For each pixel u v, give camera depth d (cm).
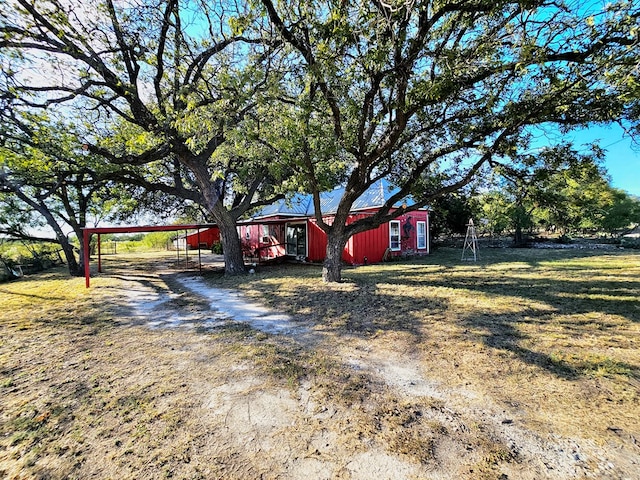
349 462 218
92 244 2139
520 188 730
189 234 2992
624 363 344
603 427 245
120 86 725
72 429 262
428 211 1752
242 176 1065
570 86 466
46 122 740
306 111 584
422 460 217
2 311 691
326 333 487
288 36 506
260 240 2106
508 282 822
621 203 2033
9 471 217
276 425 262
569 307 563
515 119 565
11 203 1302
